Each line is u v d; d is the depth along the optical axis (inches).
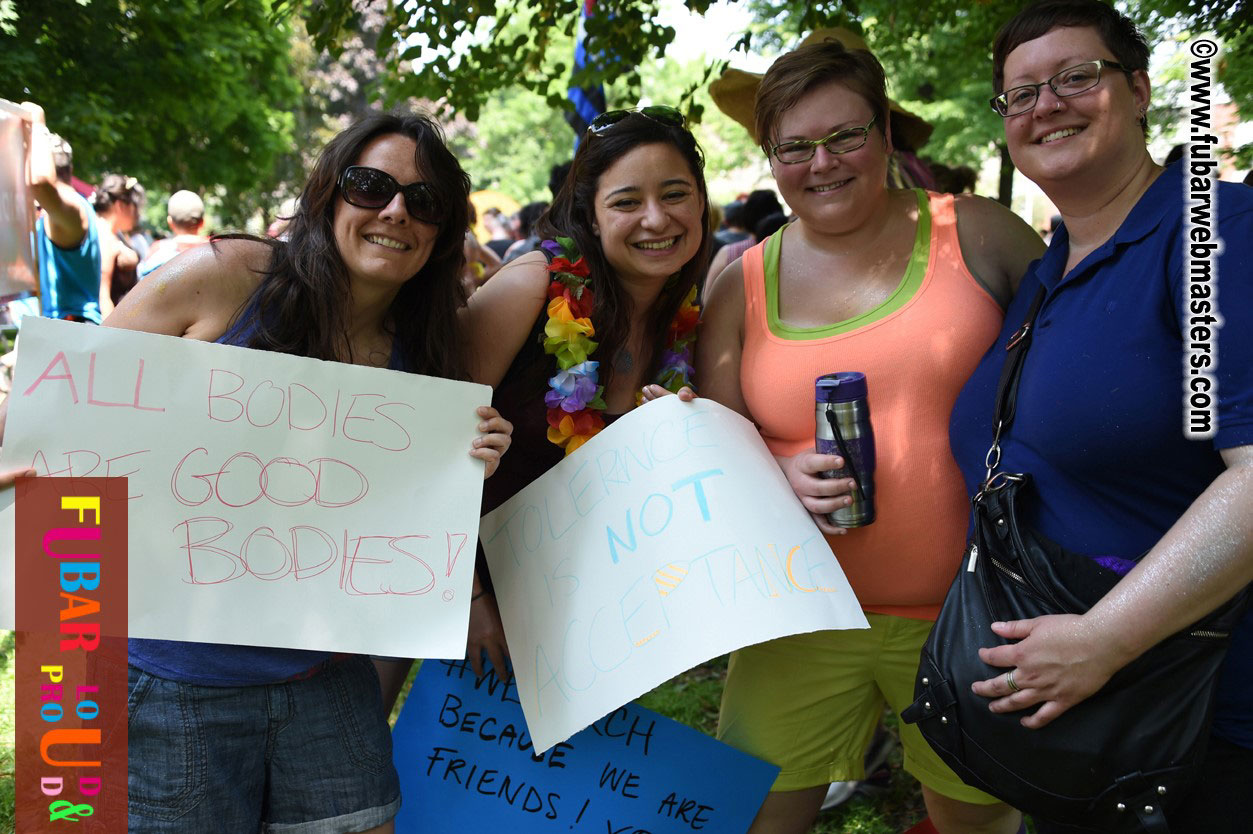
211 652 73.1
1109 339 69.1
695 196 88.3
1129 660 64.6
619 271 90.9
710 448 85.2
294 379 75.0
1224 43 131.7
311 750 77.0
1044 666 66.7
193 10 414.9
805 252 93.2
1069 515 72.1
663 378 94.3
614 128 86.6
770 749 93.4
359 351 80.2
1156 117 134.0
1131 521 70.2
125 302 75.0
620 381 95.3
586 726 82.8
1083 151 71.4
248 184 601.9
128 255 240.5
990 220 89.7
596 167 87.2
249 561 74.2
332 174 73.6
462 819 93.7
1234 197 66.4
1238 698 67.9
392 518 77.2
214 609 73.0
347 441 76.3
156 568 72.4
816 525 85.9
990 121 407.5
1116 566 69.8
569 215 90.3
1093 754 66.7
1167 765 65.3
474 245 254.5
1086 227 75.0
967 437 80.8
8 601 70.1
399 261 74.3
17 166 175.5
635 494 85.0
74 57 398.9
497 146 1305.4
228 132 568.7
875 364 86.4
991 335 86.2
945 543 87.9
